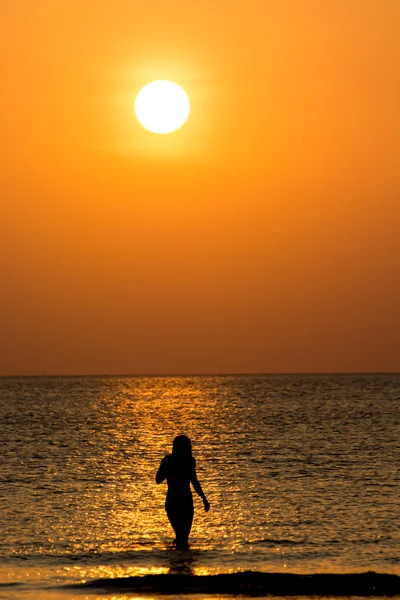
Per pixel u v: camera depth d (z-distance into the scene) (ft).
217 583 148.46
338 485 274.98
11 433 536.42
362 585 146.92
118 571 161.07
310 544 184.44
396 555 174.70
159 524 208.74
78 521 212.23
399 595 142.82
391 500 242.37
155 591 145.07
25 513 222.89
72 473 310.65
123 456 382.83
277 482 284.20
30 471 316.81
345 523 207.41
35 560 170.40
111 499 246.88
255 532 197.36
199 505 235.81
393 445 431.02
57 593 144.66
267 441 465.88
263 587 146.41
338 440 467.93
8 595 143.43
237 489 267.59
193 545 183.73
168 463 184.65
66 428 591.37
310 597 142.31
